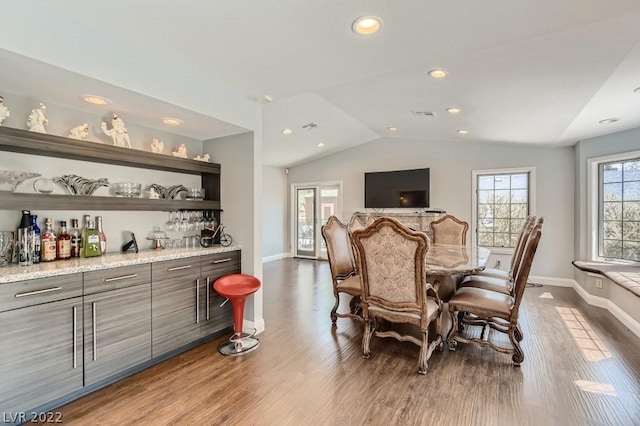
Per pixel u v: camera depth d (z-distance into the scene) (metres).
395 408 1.94
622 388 2.14
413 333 3.09
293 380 2.27
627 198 4.10
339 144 6.73
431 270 2.58
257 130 3.15
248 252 3.15
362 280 2.59
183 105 2.43
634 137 3.94
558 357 2.60
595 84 2.60
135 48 2.10
